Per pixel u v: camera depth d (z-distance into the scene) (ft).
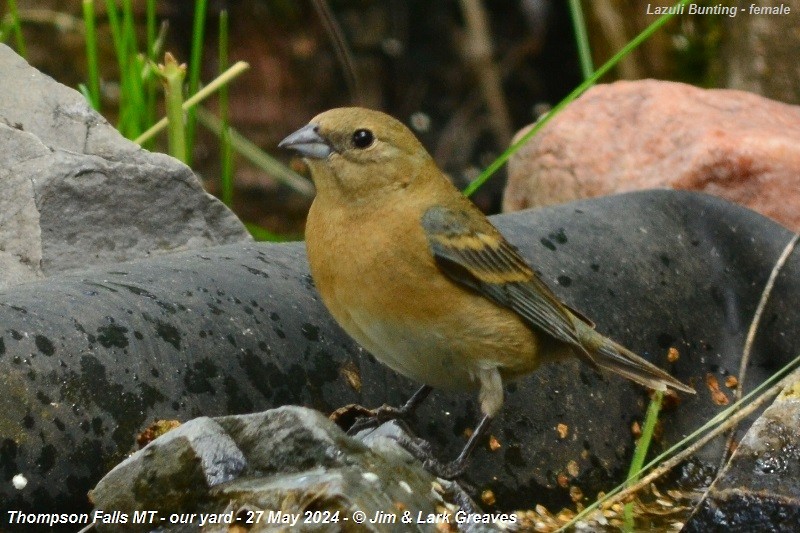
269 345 25.86
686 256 34.01
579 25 38.22
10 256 29.58
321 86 74.64
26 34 65.82
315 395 26.43
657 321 32.83
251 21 73.05
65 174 30.07
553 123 41.98
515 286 27.25
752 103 41.24
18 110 31.86
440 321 26.30
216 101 71.26
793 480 23.50
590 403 31.12
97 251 30.63
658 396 30.94
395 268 25.79
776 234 34.47
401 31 76.59
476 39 70.74
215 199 32.30
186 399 23.94
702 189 38.17
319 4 48.11
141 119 38.96
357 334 26.45
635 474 28.48
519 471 29.30
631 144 40.24
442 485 23.02
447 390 27.86
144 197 31.30
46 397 21.89
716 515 23.72
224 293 25.99
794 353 33.42
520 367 27.99
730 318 34.09
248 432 21.93
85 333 22.97
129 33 38.91
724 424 28.25
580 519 28.40
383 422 27.14
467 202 27.68
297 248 29.63
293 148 26.25
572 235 32.86
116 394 22.86
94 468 22.31
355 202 26.03
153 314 24.29
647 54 56.80
